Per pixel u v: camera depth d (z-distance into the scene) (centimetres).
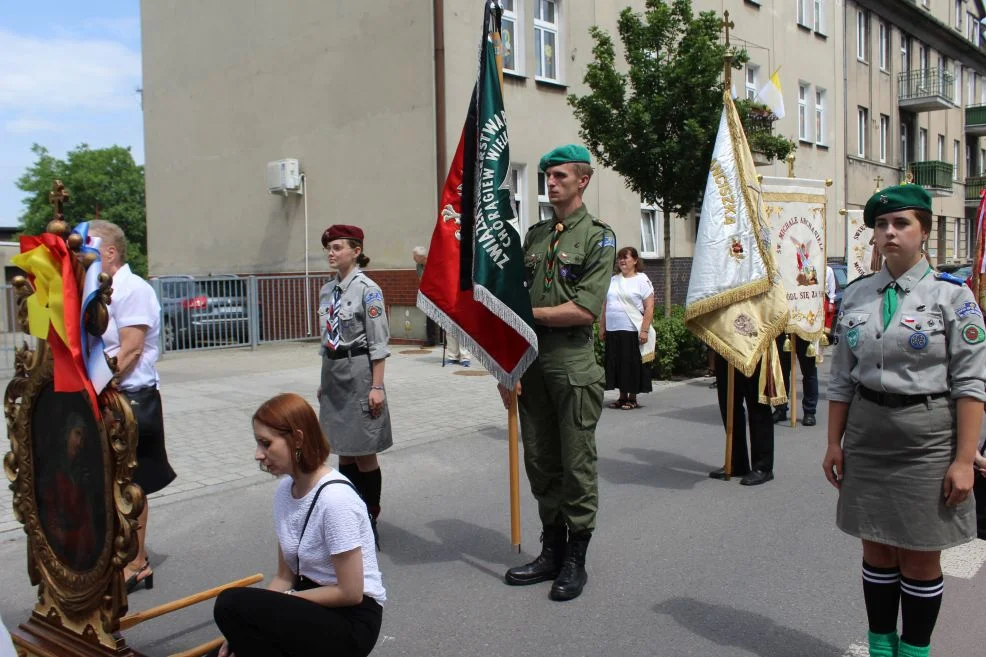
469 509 571
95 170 4156
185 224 2092
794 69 2408
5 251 1934
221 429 812
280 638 261
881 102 2961
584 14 1734
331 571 280
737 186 634
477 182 412
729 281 624
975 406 281
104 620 280
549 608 405
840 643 364
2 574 454
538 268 427
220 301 1480
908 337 289
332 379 479
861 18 2842
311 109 1723
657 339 1174
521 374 416
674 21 1220
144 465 415
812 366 861
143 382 410
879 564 312
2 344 1141
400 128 1548
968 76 3747
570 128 1717
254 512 561
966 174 3759
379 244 1611
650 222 1959
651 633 376
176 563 471
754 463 639
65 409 291
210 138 1988
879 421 295
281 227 1830
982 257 514
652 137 1191
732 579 439
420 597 420
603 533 517
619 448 760
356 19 1608
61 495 295
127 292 400
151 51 2133
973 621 388
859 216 1046
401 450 735
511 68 1605
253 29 1839
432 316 436
